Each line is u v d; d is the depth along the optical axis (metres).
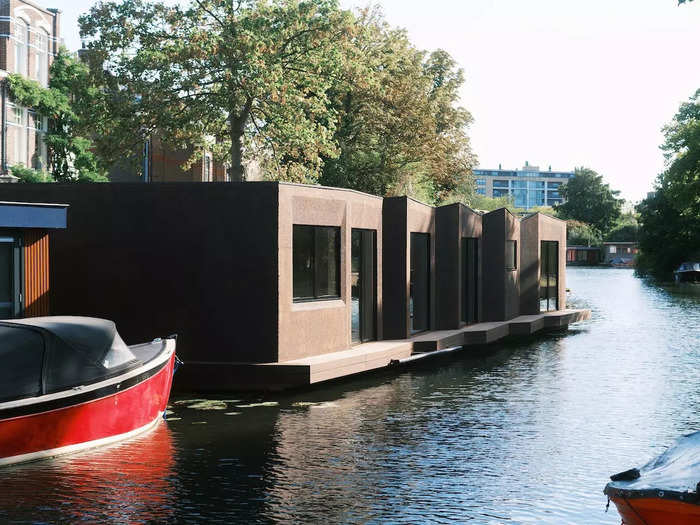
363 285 19.09
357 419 13.12
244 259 15.59
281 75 32.97
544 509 8.59
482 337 22.78
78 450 10.86
